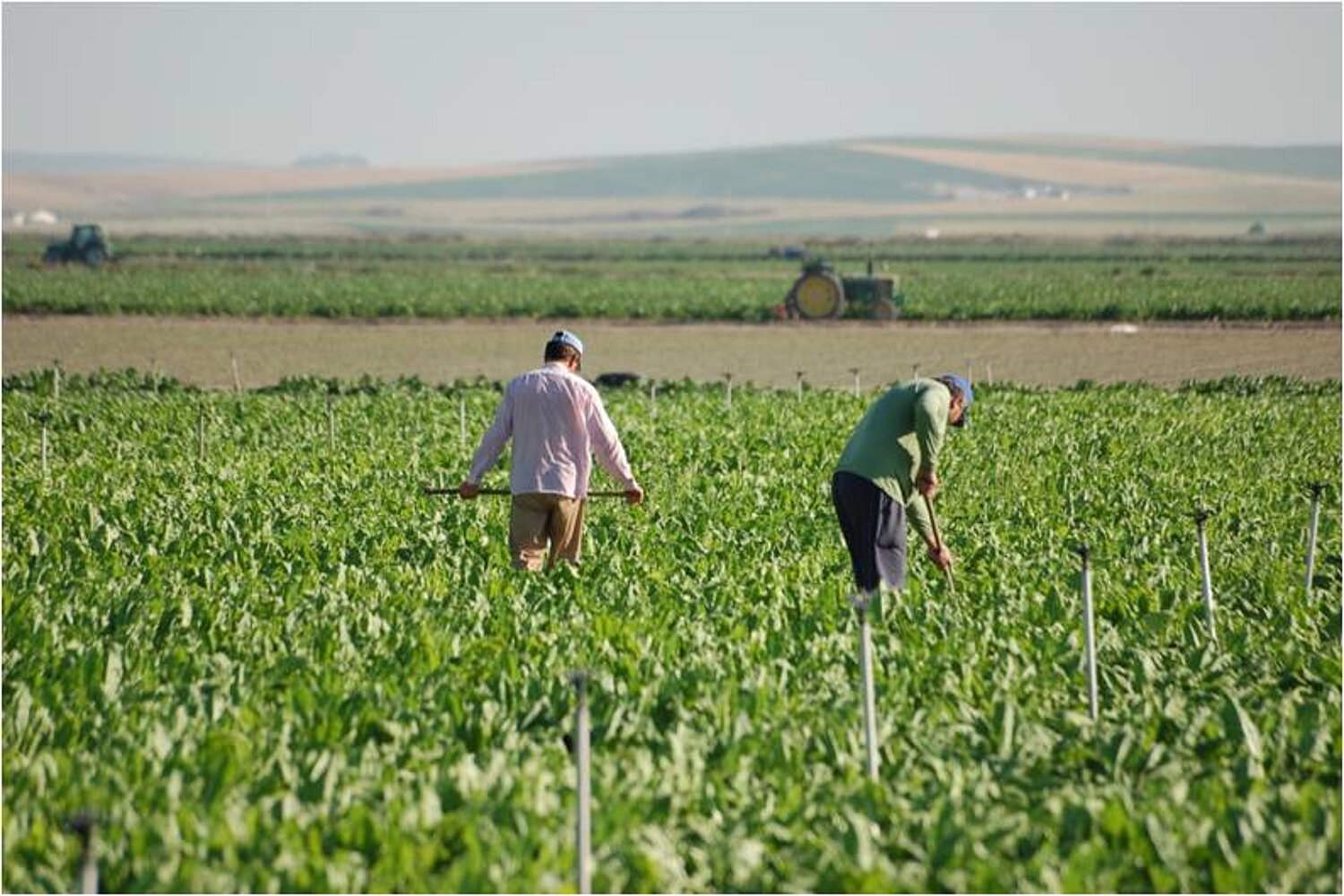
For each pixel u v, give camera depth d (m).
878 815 29.56
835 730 33.28
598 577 48.19
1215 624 44.19
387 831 27.98
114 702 35.31
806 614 43.47
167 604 43.53
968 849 28.06
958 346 192.75
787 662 38.25
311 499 65.50
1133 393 123.38
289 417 104.00
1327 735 34.09
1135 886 27.55
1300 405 114.25
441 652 39.03
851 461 47.53
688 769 31.70
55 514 60.53
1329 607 46.91
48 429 98.81
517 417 50.88
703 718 34.28
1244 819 29.19
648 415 106.38
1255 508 65.31
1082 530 59.28
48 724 33.94
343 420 102.12
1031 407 111.12
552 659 38.41
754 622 42.34
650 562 51.09
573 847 27.89
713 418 103.44
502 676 35.97
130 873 27.39
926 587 47.47
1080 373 162.00
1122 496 66.44
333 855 27.61
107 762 31.70
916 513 48.38
